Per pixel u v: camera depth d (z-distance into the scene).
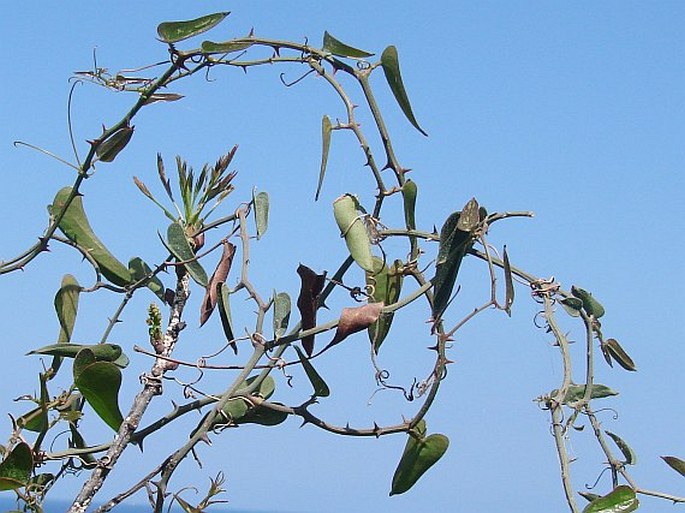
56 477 1.57
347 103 1.58
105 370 1.52
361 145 1.57
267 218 1.57
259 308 1.54
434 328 1.52
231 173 1.61
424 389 1.55
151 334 1.54
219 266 1.57
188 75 1.60
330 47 1.60
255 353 1.52
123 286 1.67
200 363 1.53
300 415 1.56
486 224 1.52
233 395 1.55
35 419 1.58
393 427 1.57
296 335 1.52
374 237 1.57
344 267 1.59
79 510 1.48
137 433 1.51
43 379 1.54
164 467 1.50
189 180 1.61
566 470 1.49
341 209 1.55
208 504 1.50
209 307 1.56
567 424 1.55
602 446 1.56
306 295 1.52
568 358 1.55
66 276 1.66
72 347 1.60
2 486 1.52
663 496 1.52
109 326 1.64
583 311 1.60
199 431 1.50
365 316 1.50
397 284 1.61
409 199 1.59
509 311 1.51
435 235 1.59
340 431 1.56
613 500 1.46
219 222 1.59
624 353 1.61
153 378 1.52
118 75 1.60
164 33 1.58
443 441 1.60
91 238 1.67
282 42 1.60
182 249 1.55
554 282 1.58
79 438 1.60
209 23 1.58
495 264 1.56
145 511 1.57
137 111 1.61
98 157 1.62
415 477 1.61
